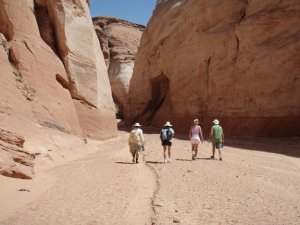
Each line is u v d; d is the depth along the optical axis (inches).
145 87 1605.6
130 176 367.6
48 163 452.8
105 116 823.7
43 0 757.9
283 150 610.5
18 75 596.4
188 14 1202.6
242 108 889.5
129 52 2445.9
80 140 644.1
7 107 511.8
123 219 220.1
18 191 283.0
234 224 210.4
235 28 952.9
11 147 347.9
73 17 783.7
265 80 834.2
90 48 808.3
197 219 220.1
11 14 636.7
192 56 1143.6
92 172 389.1
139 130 477.4
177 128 1201.4
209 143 759.7
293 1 825.5
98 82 814.5
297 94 772.0
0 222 208.1
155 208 242.1
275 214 231.3
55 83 670.5
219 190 301.6
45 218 218.2
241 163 470.6
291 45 793.6
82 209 240.1
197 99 1087.6
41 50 669.3
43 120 581.3
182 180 344.5
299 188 314.7
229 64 962.7
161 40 1419.8
